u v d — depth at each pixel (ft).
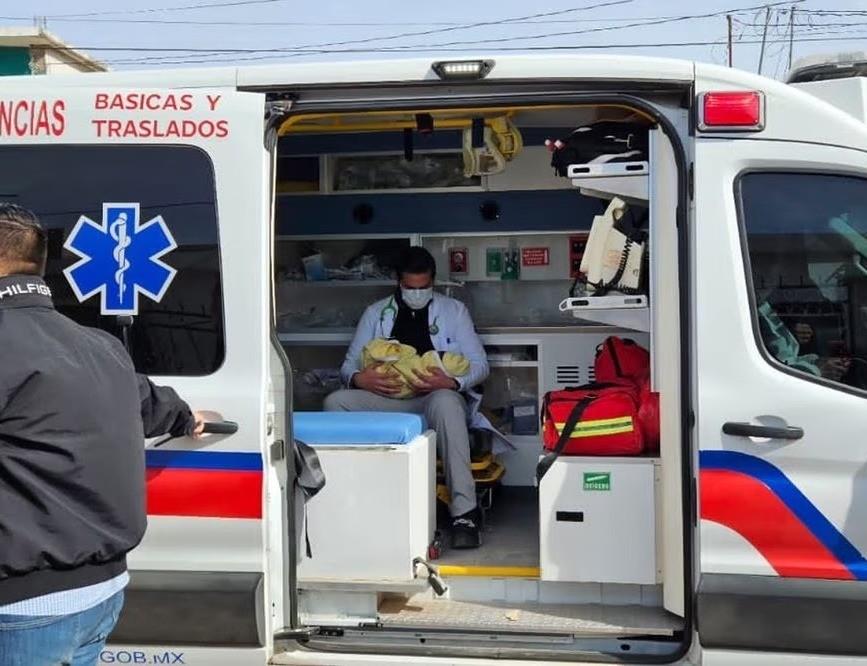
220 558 10.55
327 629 11.37
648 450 11.59
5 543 7.23
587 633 10.87
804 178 10.25
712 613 9.99
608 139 11.55
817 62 11.41
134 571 10.62
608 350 13.35
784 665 9.98
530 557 12.48
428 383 14.39
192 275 10.66
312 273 17.30
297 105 10.89
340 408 14.62
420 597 12.10
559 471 11.46
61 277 10.81
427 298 15.51
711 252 10.19
